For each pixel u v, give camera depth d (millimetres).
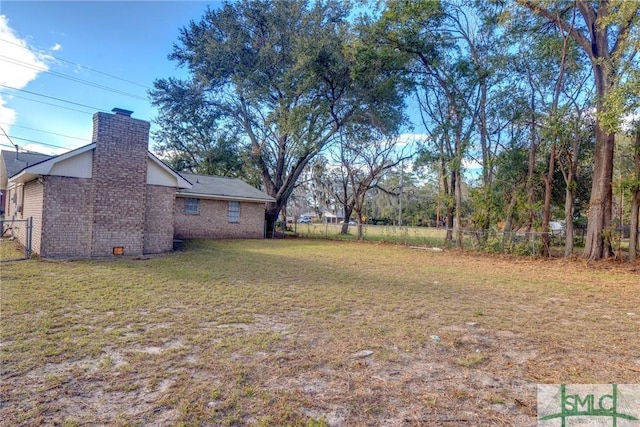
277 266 9242
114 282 6590
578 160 14438
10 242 13195
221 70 20016
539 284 7930
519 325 4680
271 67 19734
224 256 11008
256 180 27625
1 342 3547
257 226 20047
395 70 17469
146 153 11016
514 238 14438
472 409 2549
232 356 3375
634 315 5328
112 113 10359
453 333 4254
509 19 13227
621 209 16359
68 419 2273
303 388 2791
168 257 10406
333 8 19453
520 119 14383
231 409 2451
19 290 5746
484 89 15672
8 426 2182
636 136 12352
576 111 13336
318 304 5441
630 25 10195
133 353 3369
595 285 7941
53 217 9555
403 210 39156
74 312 4625
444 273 9148
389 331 4246
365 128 20750
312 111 18234
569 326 4699
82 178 9953
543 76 13883
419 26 15422
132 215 10719
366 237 21281
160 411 2402
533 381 3035
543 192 15852
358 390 2785
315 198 34688
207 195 17500
